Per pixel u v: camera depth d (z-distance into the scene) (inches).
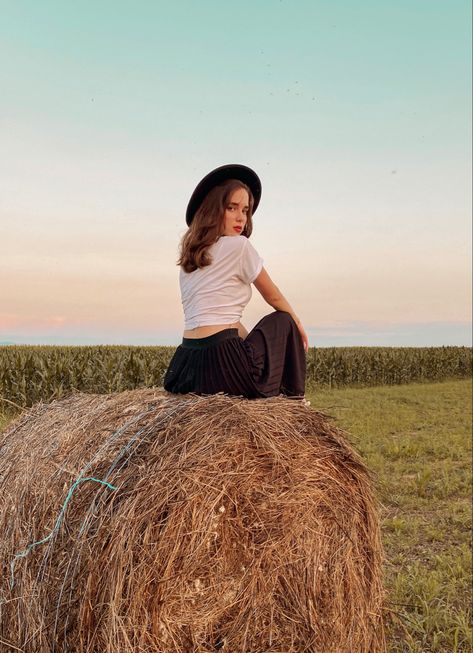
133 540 82.9
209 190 119.3
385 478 262.1
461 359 1027.3
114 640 80.7
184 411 97.9
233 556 90.4
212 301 111.0
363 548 105.7
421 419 455.5
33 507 101.0
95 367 487.2
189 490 86.6
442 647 125.3
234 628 90.1
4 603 101.7
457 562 166.2
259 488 93.4
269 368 109.3
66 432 111.3
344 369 781.3
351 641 102.3
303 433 100.7
